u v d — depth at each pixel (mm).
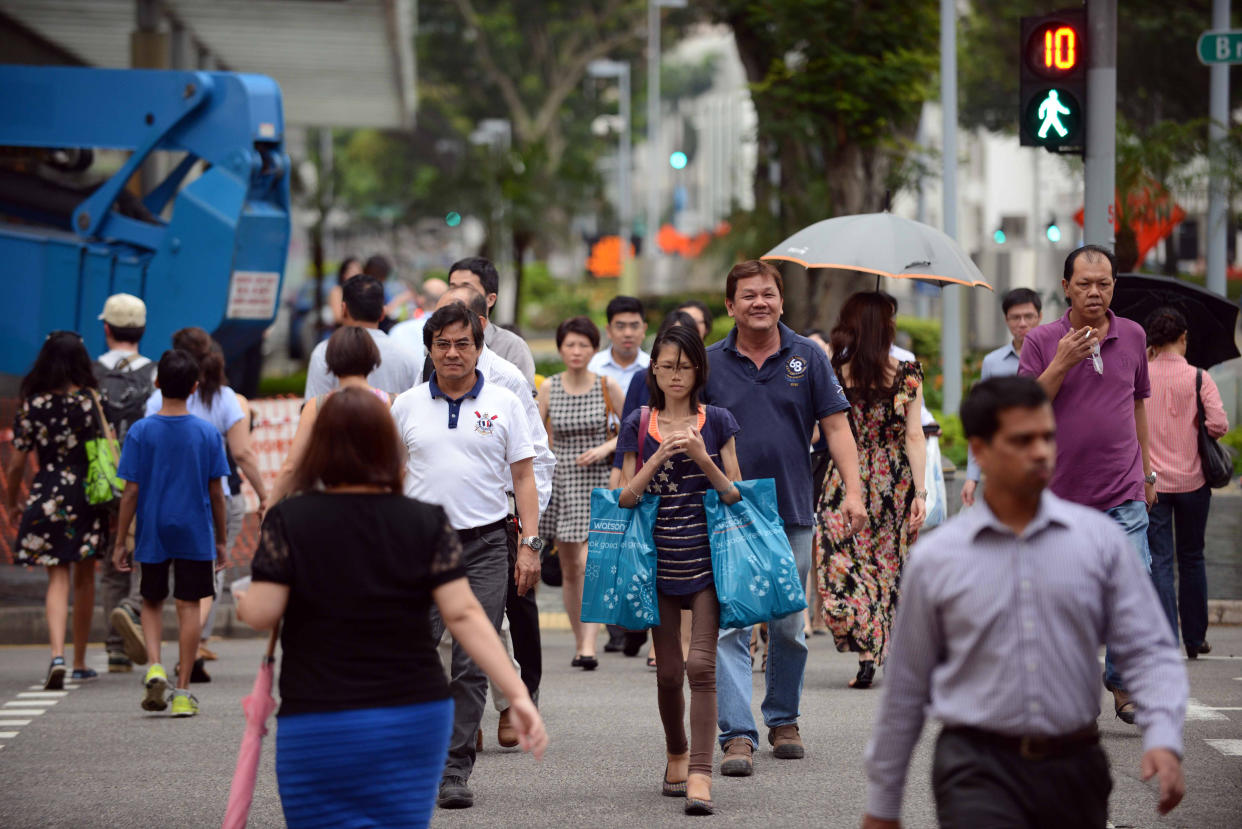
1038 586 11727
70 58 90062
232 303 48438
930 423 31203
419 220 164125
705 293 111438
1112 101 32281
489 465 21000
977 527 11859
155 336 48469
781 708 22734
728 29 70000
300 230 146125
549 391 31891
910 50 60375
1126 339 22547
